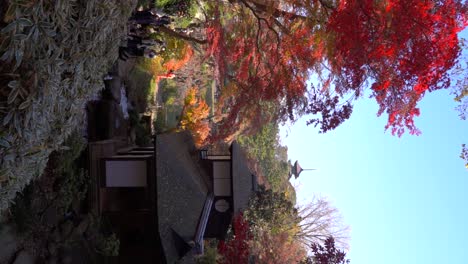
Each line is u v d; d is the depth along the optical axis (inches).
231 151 531.5
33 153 185.9
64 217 358.3
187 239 419.5
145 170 428.8
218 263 533.0
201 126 656.4
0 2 140.6
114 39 228.5
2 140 156.8
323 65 430.6
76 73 186.1
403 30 351.3
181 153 471.5
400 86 387.2
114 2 202.5
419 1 344.2
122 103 507.2
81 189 382.0
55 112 186.9
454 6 353.7
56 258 342.6
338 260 552.1
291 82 436.8
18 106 155.2
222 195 527.2
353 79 388.8
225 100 518.3
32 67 154.5
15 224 300.2
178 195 426.0
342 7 368.5
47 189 327.3
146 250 430.0
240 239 546.0
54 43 159.9
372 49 365.4
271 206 763.4
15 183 188.4
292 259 725.3
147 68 592.1
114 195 432.1
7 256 293.4
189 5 494.6
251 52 454.0
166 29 481.7
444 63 365.7
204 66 753.0
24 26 144.0
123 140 502.3
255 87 452.4
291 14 413.7
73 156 347.3
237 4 457.4
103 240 394.6
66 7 159.3
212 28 456.1
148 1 448.8
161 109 693.9
